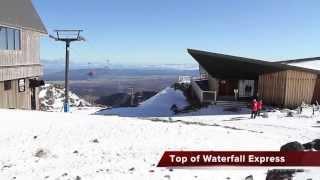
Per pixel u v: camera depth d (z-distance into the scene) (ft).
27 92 106.93
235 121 108.06
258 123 103.76
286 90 132.46
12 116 60.70
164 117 121.90
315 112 122.31
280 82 134.21
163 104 155.74
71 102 205.67
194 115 123.34
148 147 45.93
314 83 133.08
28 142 47.34
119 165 38.22
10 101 95.04
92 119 61.87
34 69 109.81
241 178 32.55
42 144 46.65
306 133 87.30
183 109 137.08
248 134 61.26
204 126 65.21
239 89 146.92
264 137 60.08
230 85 147.95
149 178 33.58
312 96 133.59
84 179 33.73
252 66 135.95
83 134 51.55
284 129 93.35
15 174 35.99
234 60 133.39
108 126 56.54
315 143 40.01
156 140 49.62
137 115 131.75
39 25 111.75
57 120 59.26
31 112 67.77
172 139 50.67
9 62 92.02
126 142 48.24
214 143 49.34
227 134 57.88
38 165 38.83
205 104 137.49
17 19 95.45
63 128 54.24
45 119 59.57
